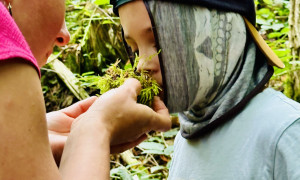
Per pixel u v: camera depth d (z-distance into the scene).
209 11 0.88
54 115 0.94
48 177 0.47
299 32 1.92
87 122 0.63
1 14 0.45
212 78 0.89
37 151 0.47
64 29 0.91
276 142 0.77
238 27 0.89
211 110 0.90
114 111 0.67
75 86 2.64
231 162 0.85
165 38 0.87
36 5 0.74
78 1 2.98
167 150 1.73
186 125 0.98
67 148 0.61
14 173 0.44
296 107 0.82
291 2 1.96
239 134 0.86
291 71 1.98
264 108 0.84
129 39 0.93
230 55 0.88
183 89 0.90
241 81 0.87
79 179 0.54
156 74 0.90
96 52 2.81
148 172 2.07
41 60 0.86
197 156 0.96
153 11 0.86
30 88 0.47
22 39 0.48
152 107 0.89
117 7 0.92
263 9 2.70
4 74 0.45
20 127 0.45
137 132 0.74
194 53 0.88
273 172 0.78
